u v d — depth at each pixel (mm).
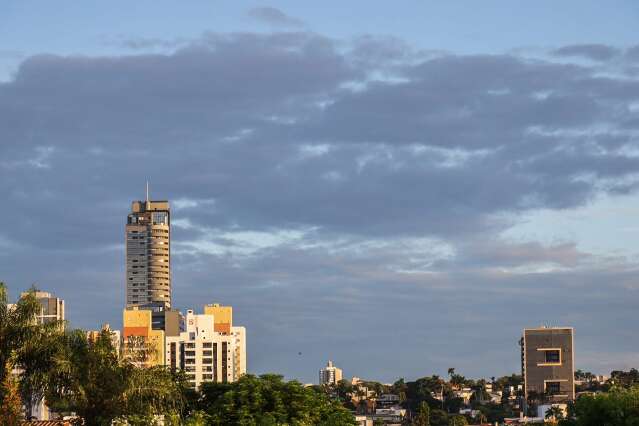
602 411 81250
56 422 84062
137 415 76250
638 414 80312
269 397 91562
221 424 87062
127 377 76062
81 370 74938
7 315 75188
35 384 73312
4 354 73562
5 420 68000
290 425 89250
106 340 78062
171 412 79875
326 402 100000
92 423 75062
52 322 76125
